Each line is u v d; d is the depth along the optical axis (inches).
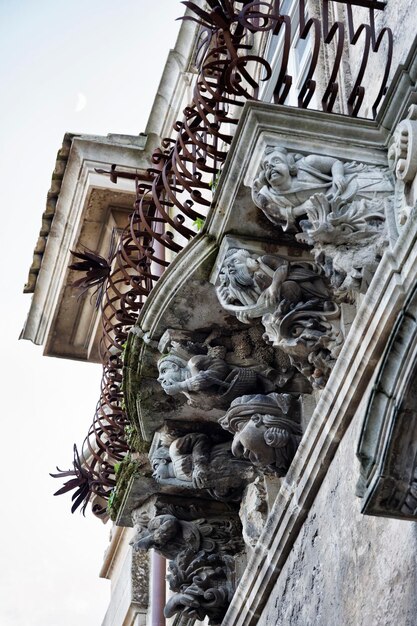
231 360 389.7
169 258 593.3
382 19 362.0
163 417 421.7
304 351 347.6
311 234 319.3
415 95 322.3
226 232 359.6
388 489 270.1
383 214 319.0
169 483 432.1
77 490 511.8
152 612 558.9
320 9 423.5
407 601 289.6
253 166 334.6
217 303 384.5
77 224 600.1
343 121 332.2
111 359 487.2
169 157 408.5
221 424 382.3
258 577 384.2
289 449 371.6
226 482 419.5
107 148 593.3
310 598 348.5
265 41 487.8
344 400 330.0
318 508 350.6
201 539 440.5
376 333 309.9
